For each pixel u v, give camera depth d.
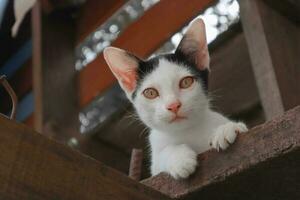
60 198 0.45
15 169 0.44
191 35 0.73
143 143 1.05
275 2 0.82
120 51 0.73
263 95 0.77
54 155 0.46
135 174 0.66
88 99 1.08
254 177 0.53
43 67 1.06
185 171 0.55
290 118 0.51
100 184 0.47
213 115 0.71
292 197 0.56
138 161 0.67
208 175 0.54
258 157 0.52
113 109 1.06
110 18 1.08
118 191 0.48
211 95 0.81
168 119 0.67
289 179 0.54
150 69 0.72
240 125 0.56
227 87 0.97
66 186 0.45
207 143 0.68
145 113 0.70
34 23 1.11
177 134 0.69
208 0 0.89
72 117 1.05
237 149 0.53
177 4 0.95
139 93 0.71
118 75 0.74
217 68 0.96
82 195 0.46
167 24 0.96
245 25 0.81
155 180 0.58
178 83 0.69
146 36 1.00
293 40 0.82
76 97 1.09
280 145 0.51
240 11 0.83
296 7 0.83
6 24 1.38
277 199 0.57
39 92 1.04
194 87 0.69
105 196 0.47
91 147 1.07
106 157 1.08
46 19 1.11
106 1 1.09
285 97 0.75
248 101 0.98
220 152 0.54
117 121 1.05
